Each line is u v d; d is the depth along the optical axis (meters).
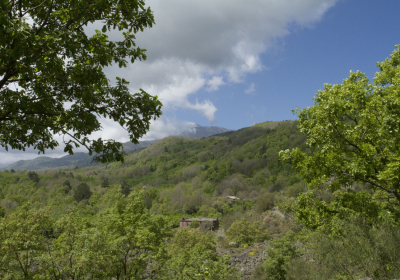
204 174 136.38
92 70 6.16
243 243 50.88
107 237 15.49
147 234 15.84
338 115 11.82
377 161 11.70
